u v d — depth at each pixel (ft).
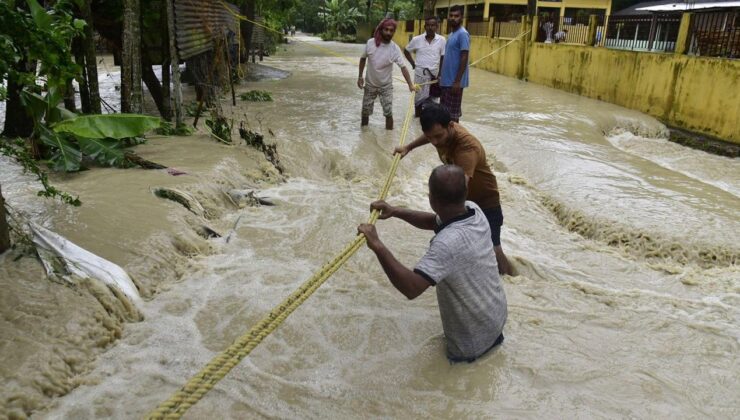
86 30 21.54
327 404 10.01
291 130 28.32
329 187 22.29
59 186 17.07
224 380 10.46
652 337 12.90
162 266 14.06
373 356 11.49
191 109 32.24
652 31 44.27
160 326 11.97
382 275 15.15
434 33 29.99
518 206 21.68
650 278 16.43
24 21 13.32
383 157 25.31
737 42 32.60
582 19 78.89
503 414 9.95
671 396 10.71
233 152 23.27
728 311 14.29
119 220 15.02
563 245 18.62
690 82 34.58
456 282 10.18
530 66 56.03
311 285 8.95
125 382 10.16
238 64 44.50
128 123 16.53
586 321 13.48
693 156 31.94
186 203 17.13
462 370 11.12
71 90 22.40
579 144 30.19
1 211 11.94
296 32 213.25
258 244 16.51
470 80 56.80
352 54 90.58
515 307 13.88
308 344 11.81
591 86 45.32
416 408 10.03
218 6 36.29
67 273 11.89
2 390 9.12
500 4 99.86
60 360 10.12
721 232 18.69
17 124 21.38
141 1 27.20
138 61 23.68
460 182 10.13
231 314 12.65
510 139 29.71
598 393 10.68
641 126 36.81
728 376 11.48
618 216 19.92
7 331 10.22
